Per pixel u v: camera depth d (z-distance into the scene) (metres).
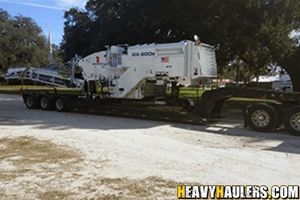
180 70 16.39
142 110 17.36
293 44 20.98
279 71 28.34
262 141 11.92
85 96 19.83
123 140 11.65
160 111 16.73
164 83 17.25
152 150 10.20
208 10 19.55
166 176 7.71
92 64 19.56
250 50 21.59
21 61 73.81
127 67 17.98
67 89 20.67
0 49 70.88
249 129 14.36
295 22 20.36
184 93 16.97
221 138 12.34
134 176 7.68
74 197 6.45
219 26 19.72
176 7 20.44
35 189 6.86
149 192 6.70
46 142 11.10
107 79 18.91
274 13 19.11
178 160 9.11
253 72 29.78
